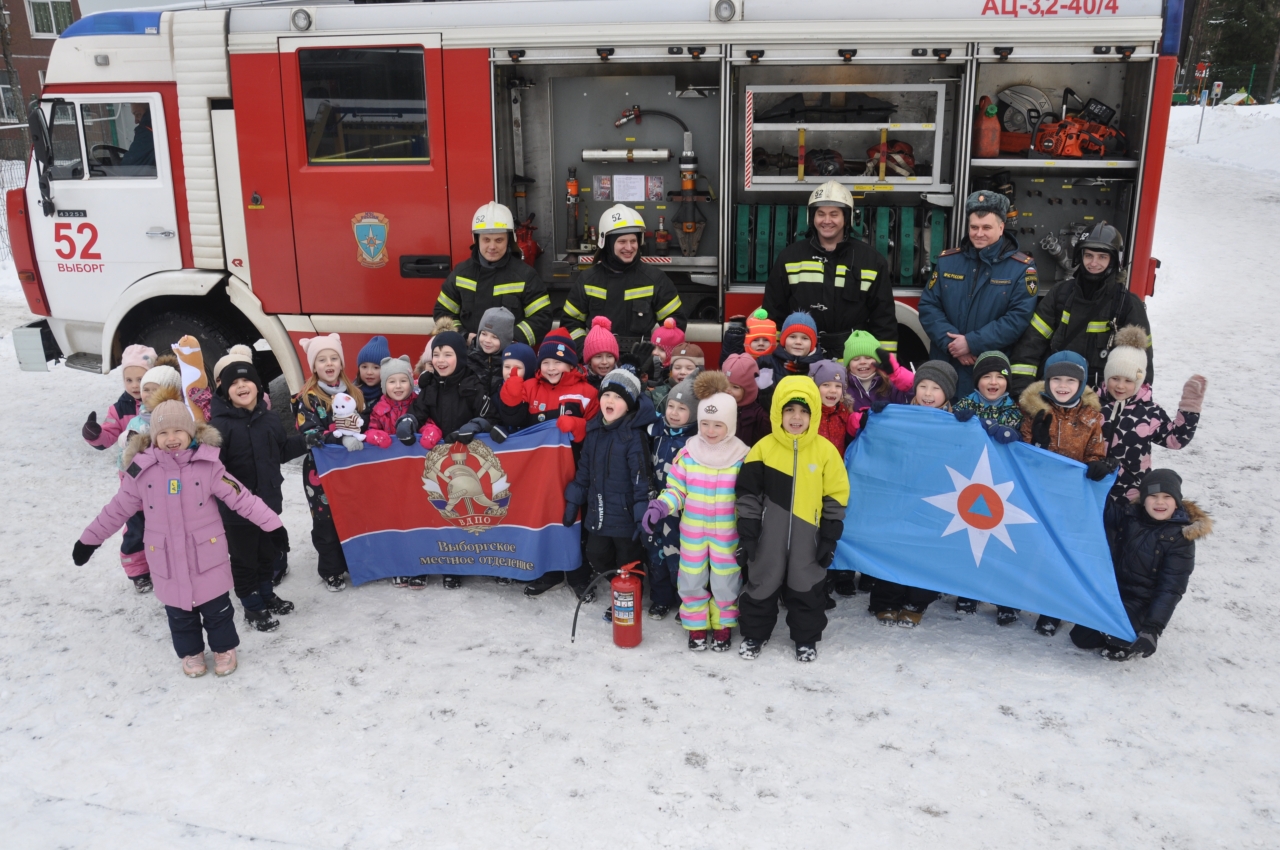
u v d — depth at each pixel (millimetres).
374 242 6262
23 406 8438
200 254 6551
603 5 5723
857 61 5578
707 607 4383
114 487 6539
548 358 4785
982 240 5105
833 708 3920
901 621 4621
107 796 3432
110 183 6633
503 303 5723
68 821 3299
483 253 5695
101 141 6648
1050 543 4250
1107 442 4512
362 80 6078
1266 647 4371
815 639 4285
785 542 4148
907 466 4461
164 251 6656
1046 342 5102
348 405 4801
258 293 6500
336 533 4996
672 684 4109
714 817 3270
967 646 4418
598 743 3691
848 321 5359
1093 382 4977
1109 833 3184
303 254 6375
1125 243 5719
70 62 6492
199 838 3207
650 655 4375
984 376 4473
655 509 4242
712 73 6207
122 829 3254
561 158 6477
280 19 6062
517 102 6387
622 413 4480
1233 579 5035
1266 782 3436
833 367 4422
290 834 3219
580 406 4801
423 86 6023
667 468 4395
